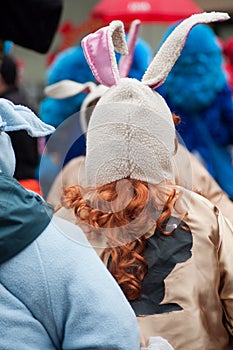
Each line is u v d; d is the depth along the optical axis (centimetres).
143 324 358
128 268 356
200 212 373
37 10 625
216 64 713
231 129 717
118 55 544
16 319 315
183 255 361
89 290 317
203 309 363
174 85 705
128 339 316
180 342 358
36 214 321
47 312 318
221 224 374
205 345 359
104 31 365
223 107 715
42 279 317
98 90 597
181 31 375
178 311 358
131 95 356
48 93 701
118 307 318
